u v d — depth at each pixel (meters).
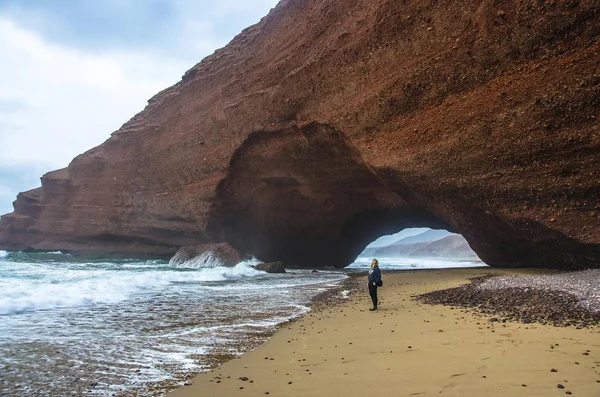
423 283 17.11
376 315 9.97
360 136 21.73
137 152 42.47
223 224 34.28
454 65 17.91
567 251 14.75
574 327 6.84
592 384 4.15
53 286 14.75
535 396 3.88
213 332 8.63
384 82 20.89
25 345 7.36
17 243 51.44
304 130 25.53
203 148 34.78
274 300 13.70
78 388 5.18
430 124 18.31
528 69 15.42
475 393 4.10
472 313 8.95
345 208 29.78
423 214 28.19
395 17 21.03
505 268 19.80
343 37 24.12
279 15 33.81
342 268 35.72
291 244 34.84
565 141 14.04
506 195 15.70
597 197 13.59
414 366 5.29
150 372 5.84
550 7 14.79
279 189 31.25
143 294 14.97
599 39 13.72
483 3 17.08
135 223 41.34
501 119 15.76
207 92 37.53
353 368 5.48
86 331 8.62
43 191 50.66
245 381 5.25
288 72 28.45
